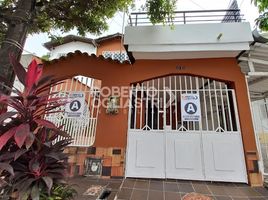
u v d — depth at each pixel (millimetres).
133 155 4422
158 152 4391
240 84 4543
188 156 4301
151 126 4637
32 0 3307
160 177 4223
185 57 4773
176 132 4484
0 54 2844
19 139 1742
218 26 4484
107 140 4551
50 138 2193
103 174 4328
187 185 3883
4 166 1806
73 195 2510
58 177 2113
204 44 4449
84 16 4609
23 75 2174
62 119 4906
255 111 6406
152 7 4258
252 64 4703
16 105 1984
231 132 4336
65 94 4996
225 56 4684
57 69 5246
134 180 4141
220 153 4242
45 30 4625
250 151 4121
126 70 4965
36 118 2068
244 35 4340
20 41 2975
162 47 4543
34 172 2004
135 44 4582
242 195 3426
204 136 4387
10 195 1970
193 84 5355
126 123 4625
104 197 3275
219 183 4051
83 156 4500
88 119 4895
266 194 3477
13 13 3141
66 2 4258
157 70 4852
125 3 4422
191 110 4527
